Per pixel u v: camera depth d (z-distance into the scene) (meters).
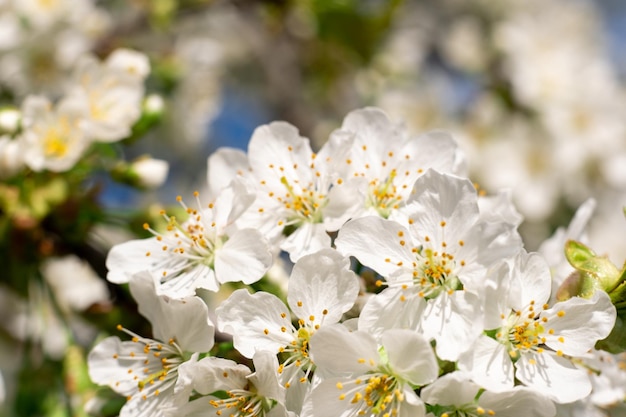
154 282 0.27
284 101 0.51
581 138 0.49
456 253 0.26
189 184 0.56
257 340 0.26
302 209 0.27
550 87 0.50
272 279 0.29
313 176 0.28
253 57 0.57
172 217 0.28
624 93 0.52
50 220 0.32
